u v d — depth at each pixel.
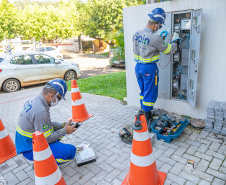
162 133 3.57
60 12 21.05
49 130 2.47
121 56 7.32
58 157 2.65
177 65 4.14
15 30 19.00
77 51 28.81
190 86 3.86
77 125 2.90
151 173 2.32
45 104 2.47
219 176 2.57
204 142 3.31
